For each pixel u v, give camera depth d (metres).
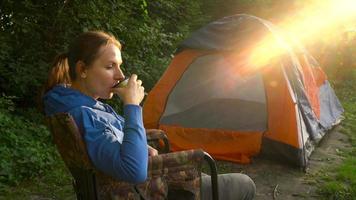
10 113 5.91
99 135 1.97
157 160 2.11
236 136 5.30
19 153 4.78
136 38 7.57
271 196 4.39
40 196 4.27
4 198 4.13
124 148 1.92
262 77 5.34
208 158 2.21
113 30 7.18
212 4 13.23
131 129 1.97
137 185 2.08
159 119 5.61
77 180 2.16
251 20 5.55
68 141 2.01
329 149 5.91
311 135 5.55
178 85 5.69
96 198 2.07
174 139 5.52
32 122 5.94
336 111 7.29
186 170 2.16
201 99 5.55
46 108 2.12
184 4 11.48
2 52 6.14
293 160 5.08
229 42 5.51
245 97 5.39
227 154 5.37
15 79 6.09
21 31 6.55
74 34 6.86
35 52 6.61
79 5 6.69
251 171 5.05
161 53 8.59
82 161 2.00
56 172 4.77
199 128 5.45
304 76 5.93
